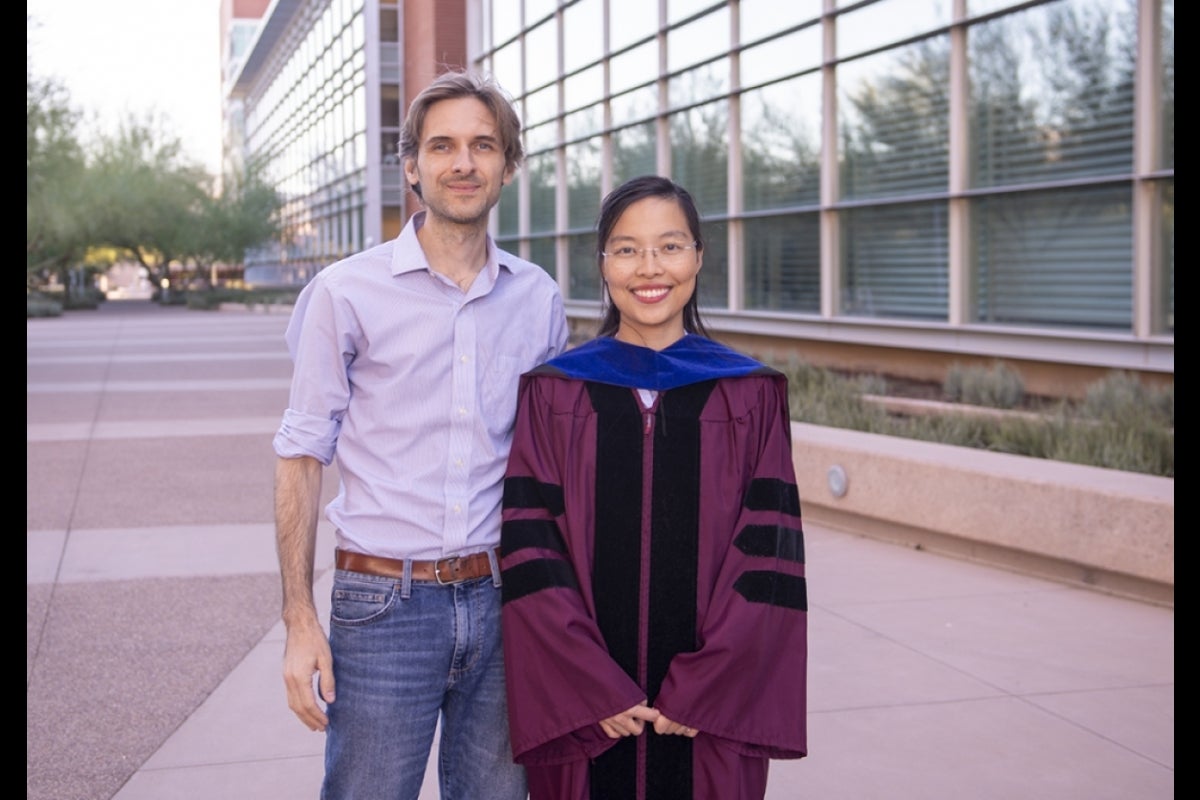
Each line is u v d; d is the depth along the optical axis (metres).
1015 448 8.23
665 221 2.63
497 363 2.62
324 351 2.54
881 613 5.76
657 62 18.77
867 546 7.16
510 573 2.52
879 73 13.40
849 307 14.19
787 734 2.53
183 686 4.98
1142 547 5.73
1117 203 10.38
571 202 22.88
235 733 4.46
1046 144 11.07
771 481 2.59
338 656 2.56
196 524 8.16
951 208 12.23
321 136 51.28
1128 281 10.31
